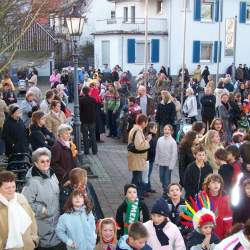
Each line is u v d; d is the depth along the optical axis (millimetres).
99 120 17297
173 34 37625
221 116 15602
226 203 6836
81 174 6594
